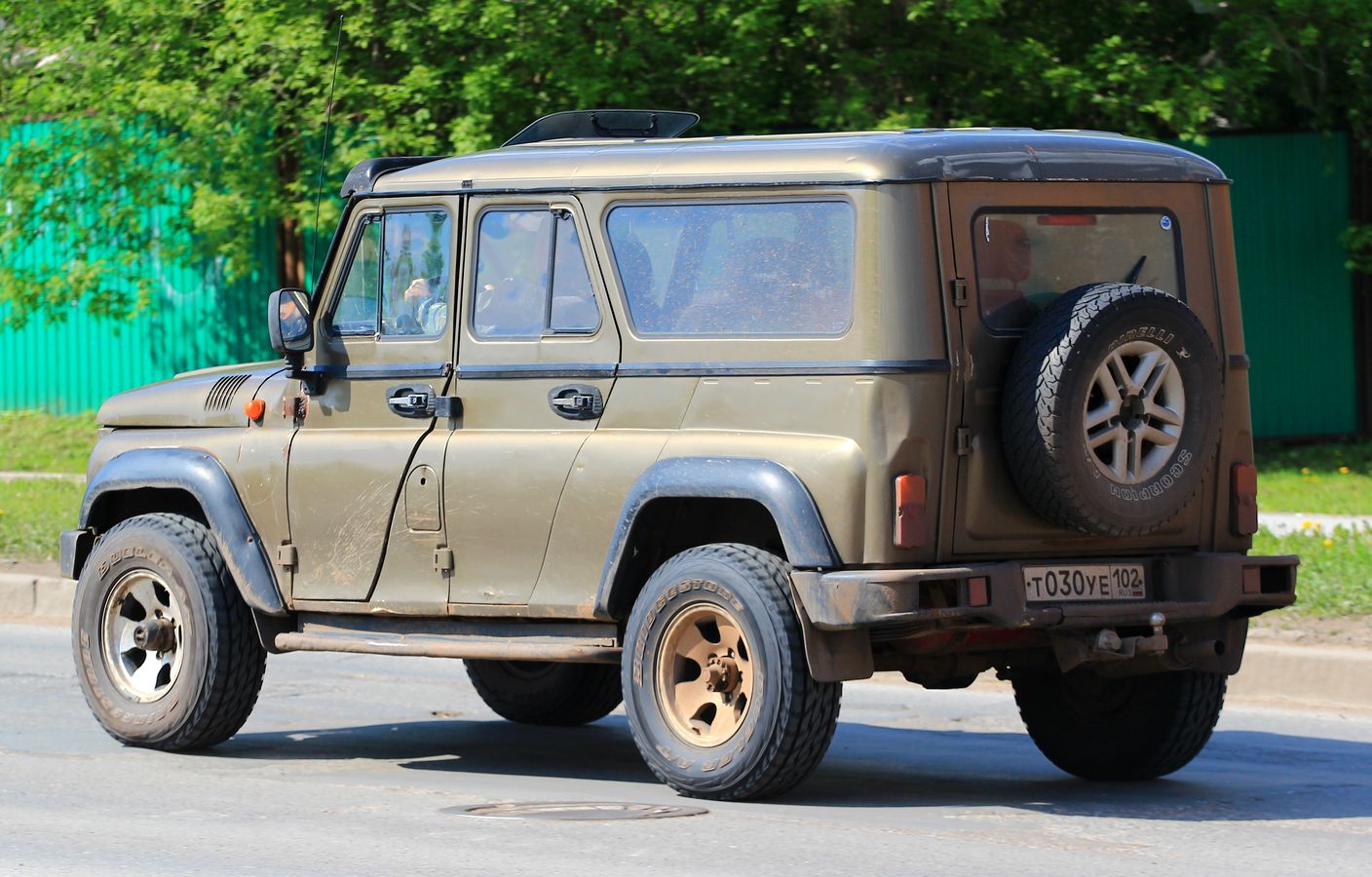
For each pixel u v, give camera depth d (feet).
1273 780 42.04
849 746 47.14
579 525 38.83
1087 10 108.78
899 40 101.50
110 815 36.86
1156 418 36.83
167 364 129.70
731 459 36.73
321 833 34.91
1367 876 31.76
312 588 42.57
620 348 38.73
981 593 35.70
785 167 37.17
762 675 36.11
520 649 39.45
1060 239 37.68
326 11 96.99
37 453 121.19
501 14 92.68
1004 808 38.09
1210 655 39.14
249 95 100.89
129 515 47.70
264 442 43.42
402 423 41.57
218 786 40.27
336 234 42.83
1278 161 117.80
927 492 35.83
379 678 58.75
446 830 35.17
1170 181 39.14
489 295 40.63
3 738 46.70
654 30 96.32
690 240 38.24
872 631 36.35
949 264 36.22
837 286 36.52
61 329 132.87
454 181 41.14
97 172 109.50
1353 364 118.83
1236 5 104.22
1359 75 110.83
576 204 39.50
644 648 37.63
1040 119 105.70
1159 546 38.83
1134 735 41.24
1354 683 52.44
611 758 45.47
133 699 44.75
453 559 40.60
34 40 108.99
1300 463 109.70
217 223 103.14
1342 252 118.32
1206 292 39.55
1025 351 36.09
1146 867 32.22
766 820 36.01
